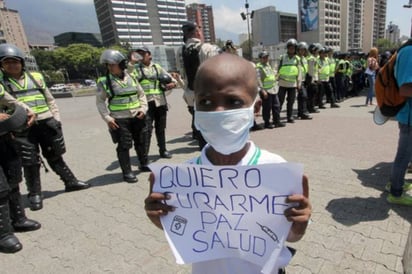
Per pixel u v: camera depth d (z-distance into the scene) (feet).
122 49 263.70
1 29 313.53
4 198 9.39
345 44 306.96
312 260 7.71
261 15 262.67
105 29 350.84
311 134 20.72
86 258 8.77
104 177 15.62
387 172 13.07
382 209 9.90
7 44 10.99
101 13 344.08
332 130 21.42
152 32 354.74
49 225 10.92
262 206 3.32
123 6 330.54
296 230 3.35
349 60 38.34
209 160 3.79
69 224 10.87
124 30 335.26
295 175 3.11
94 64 271.08
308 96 28.76
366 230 8.80
